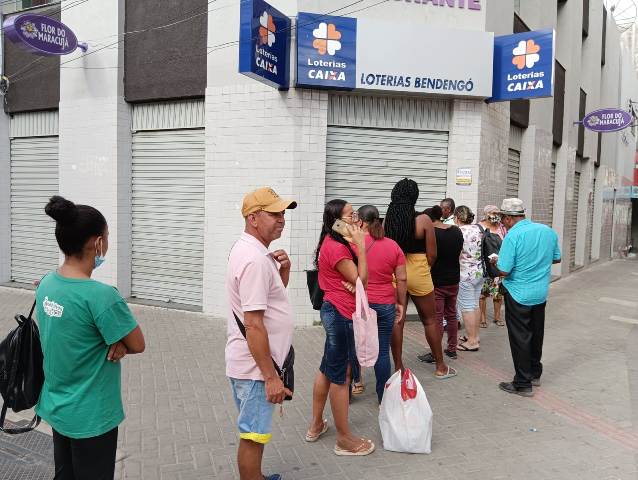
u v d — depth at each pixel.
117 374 2.49
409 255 5.16
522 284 4.90
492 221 7.18
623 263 20.27
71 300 2.31
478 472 3.57
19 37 7.71
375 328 3.70
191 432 4.16
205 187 7.98
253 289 2.72
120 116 8.70
